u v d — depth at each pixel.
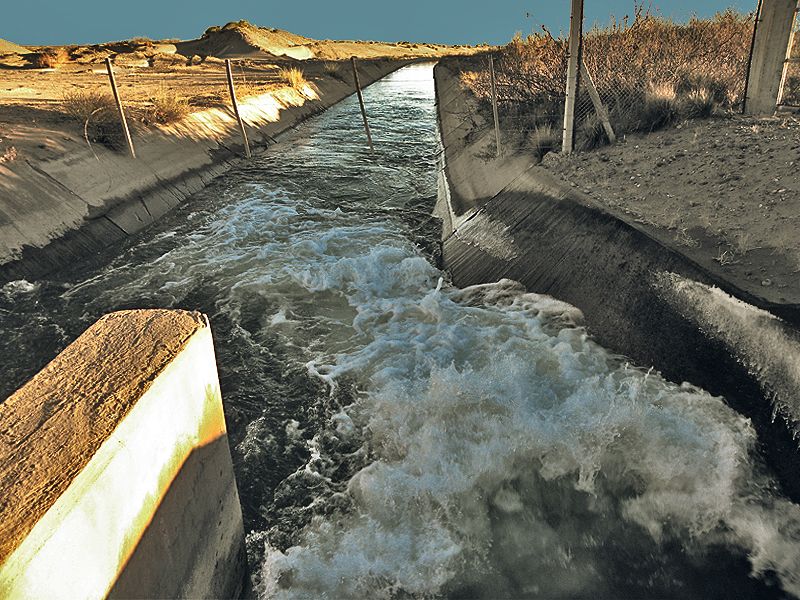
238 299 8.52
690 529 4.37
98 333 3.26
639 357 5.92
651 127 10.45
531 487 4.85
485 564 4.32
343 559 4.42
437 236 10.89
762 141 8.34
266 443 5.69
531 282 7.79
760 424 4.71
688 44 13.97
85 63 37.72
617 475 4.83
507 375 6.00
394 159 17.20
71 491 2.22
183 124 15.89
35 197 9.91
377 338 7.30
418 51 83.00
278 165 16.62
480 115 15.91
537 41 18.25
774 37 9.42
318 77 34.16
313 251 10.11
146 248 10.48
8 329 7.75
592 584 4.13
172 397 2.95
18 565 1.96
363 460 5.39
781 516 4.21
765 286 5.41
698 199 7.34
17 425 2.56
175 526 3.03
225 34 54.78
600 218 7.64
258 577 4.33
